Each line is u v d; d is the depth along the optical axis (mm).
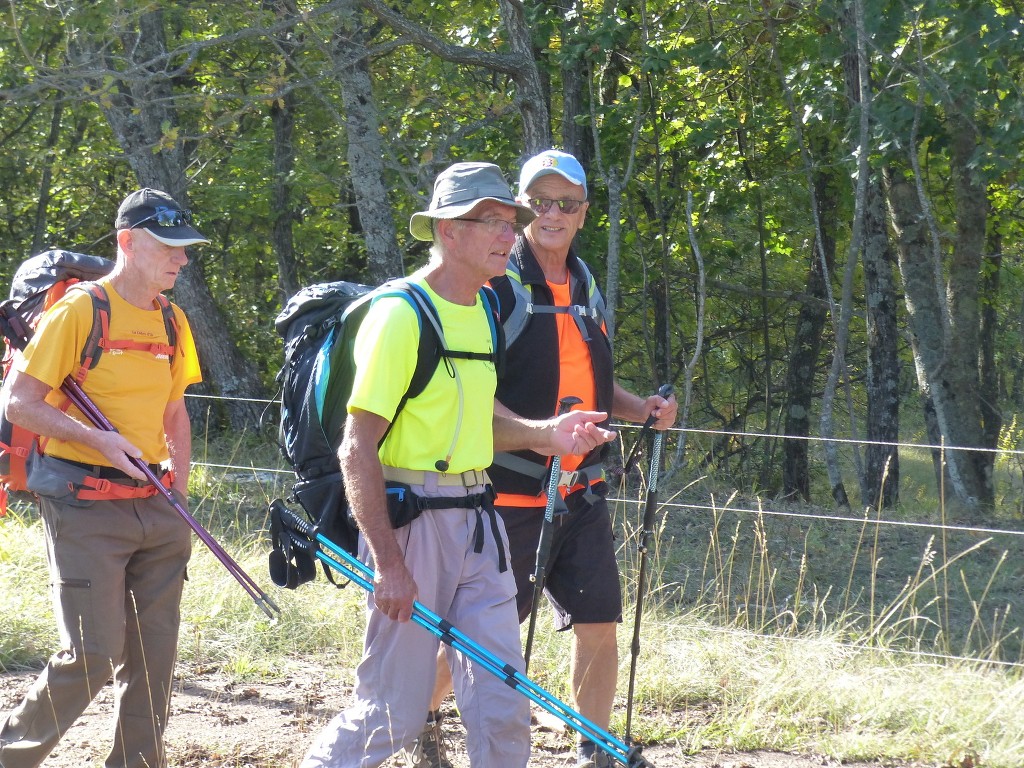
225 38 19094
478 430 6730
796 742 9648
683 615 12961
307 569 7023
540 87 21422
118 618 7148
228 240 35594
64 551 7070
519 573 8062
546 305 8008
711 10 26453
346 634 12258
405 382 6445
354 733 6520
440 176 6762
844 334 23109
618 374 37594
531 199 8039
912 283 25297
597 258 27969
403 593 6203
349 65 20891
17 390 6922
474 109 24203
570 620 8273
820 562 17375
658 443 7953
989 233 31922
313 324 7285
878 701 10242
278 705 10406
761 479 34156
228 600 12805
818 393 40188
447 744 9391
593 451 8352
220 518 17594
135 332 7258
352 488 6262
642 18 23703
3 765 7172
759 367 39219
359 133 22391
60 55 22484
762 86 28750
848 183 28203
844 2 21438
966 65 20672
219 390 29391
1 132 32938
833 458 23719
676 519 20031
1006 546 18250
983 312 37719
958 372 24844
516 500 7945
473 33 23250
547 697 6441
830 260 32312
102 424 7039
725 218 31297
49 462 7094
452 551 6637
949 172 28531
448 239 6695
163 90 25922
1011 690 10266
